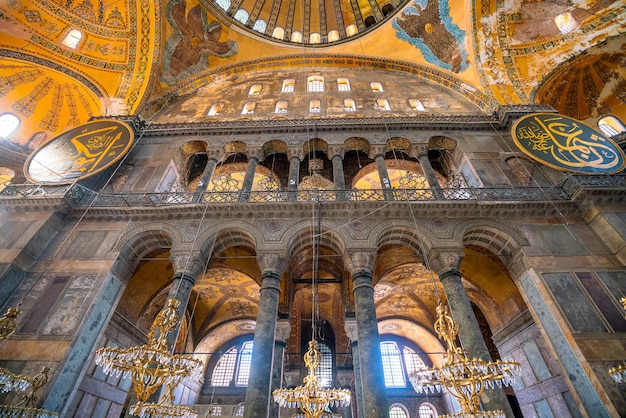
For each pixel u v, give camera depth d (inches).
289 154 483.8
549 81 547.5
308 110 569.9
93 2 550.3
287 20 743.1
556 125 449.4
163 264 459.5
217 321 639.8
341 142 490.9
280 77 685.9
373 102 586.6
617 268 330.6
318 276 501.4
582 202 374.6
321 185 528.7
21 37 523.5
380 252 442.6
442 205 381.1
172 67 601.0
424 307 582.9
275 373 398.3
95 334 318.7
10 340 295.1
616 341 285.0
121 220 386.9
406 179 553.0
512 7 562.6
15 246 339.9
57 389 275.0
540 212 381.1
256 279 449.4
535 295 332.2
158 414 221.0
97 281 335.0
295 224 378.3
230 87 657.0
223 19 676.7
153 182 438.6
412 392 634.2
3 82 544.4
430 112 551.2
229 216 385.7
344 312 432.8
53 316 311.1
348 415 524.7
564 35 546.9
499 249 383.6
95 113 579.5
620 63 535.2
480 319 557.6
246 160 553.0
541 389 376.5
